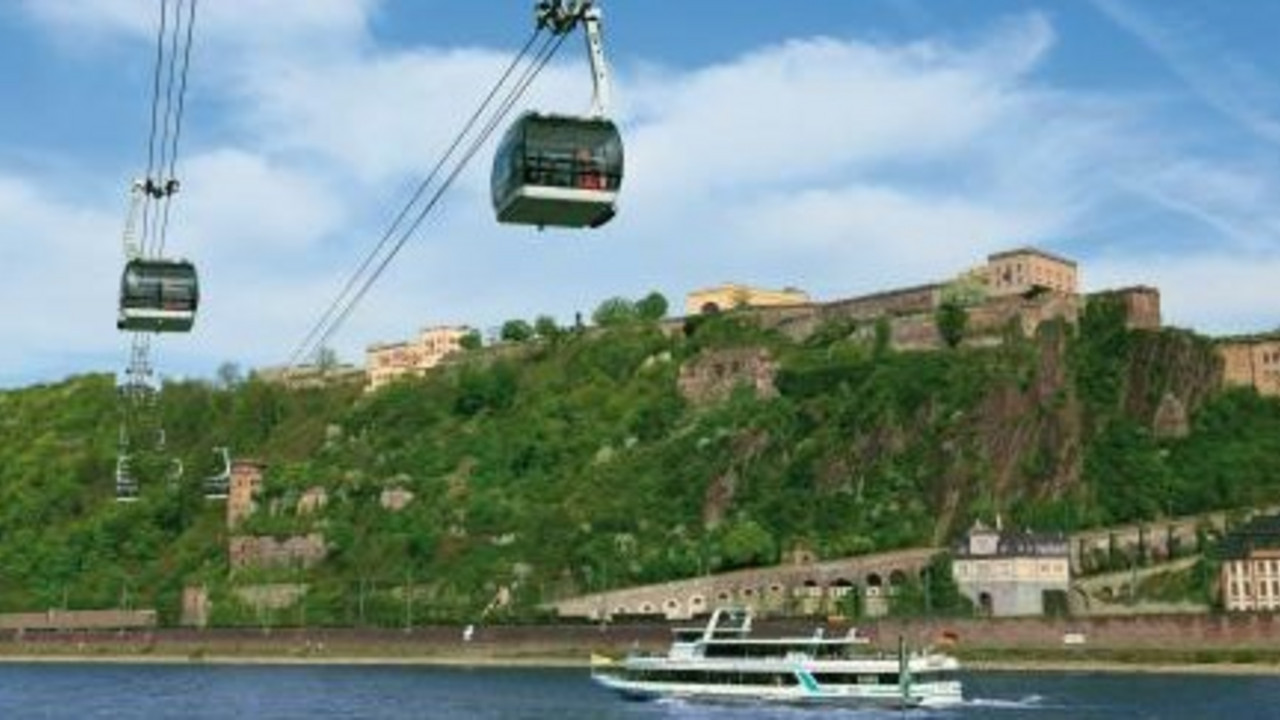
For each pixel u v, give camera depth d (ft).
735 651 489.26
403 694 547.08
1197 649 589.32
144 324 225.76
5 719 488.02
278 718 471.21
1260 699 457.68
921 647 598.75
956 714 430.61
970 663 626.64
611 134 145.07
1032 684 530.27
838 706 458.50
